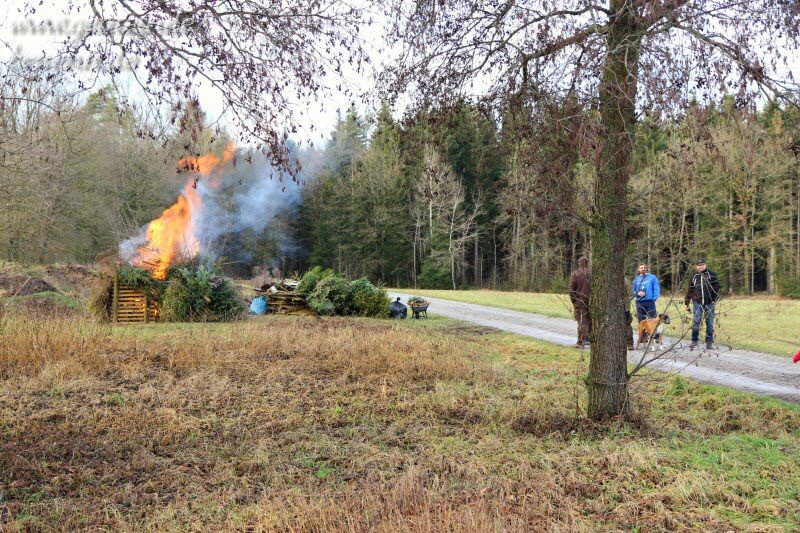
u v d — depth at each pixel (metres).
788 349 12.30
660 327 12.02
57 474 5.28
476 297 32.78
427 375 9.44
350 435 6.52
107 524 4.37
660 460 5.50
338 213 56.19
